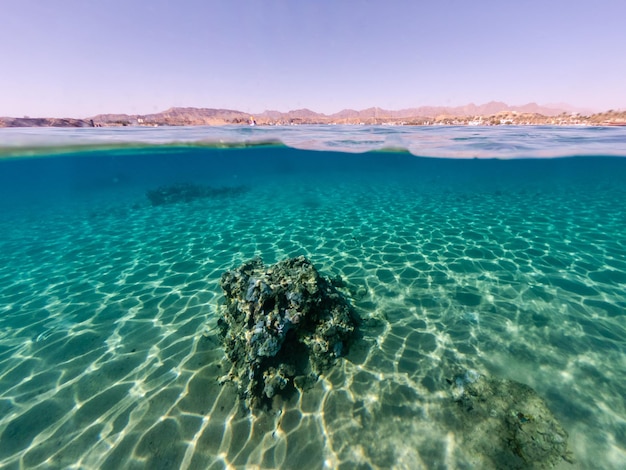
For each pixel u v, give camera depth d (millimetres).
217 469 1034
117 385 1402
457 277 2383
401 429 1140
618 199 5703
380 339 1653
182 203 6082
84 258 3164
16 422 1233
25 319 2020
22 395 1368
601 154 8633
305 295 1464
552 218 4133
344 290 2209
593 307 1905
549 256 2729
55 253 3377
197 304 2113
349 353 1533
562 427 1121
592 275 2328
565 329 1704
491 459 1020
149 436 1150
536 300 2010
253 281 1472
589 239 3158
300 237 3555
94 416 1245
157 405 1281
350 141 8711
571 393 1274
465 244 3117
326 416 1201
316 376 1390
